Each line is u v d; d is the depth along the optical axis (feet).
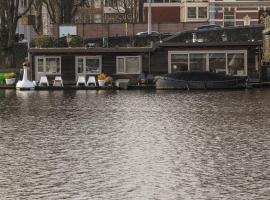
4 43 352.49
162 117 173.99
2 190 95.14
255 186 95.66
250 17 482.28
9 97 241.76
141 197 90.94
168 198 90.22
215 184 97.14
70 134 143.84
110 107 201.46
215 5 485.15
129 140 135.33
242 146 126.00
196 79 270.87
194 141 132.98
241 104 205.46
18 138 138.41
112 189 95.14
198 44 279.28
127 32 405.80
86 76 285.64
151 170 106.52
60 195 92.38
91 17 593.83
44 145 129.49
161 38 342.03
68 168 108.47
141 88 275.18
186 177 101.55
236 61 280.10
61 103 215.72
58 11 397.60
